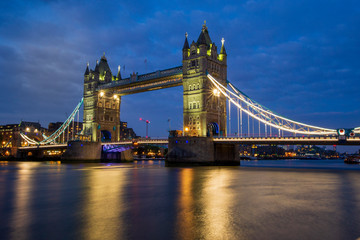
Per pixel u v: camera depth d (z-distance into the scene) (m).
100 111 127.69
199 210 23.61
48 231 18.16
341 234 17.44
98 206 25.33
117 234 17.55
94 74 129.25
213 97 95.56
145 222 20.11
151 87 109.75
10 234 17.56
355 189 35.44
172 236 17.17
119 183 42.81
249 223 19.75
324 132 69.00
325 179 48.12
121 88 120.56
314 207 24.66
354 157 176.75
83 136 126.75
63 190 35.56
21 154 177.25
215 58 98.56
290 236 17.12
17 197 30.34
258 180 46.22
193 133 92.75
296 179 48.06
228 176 53.47
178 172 64.12
